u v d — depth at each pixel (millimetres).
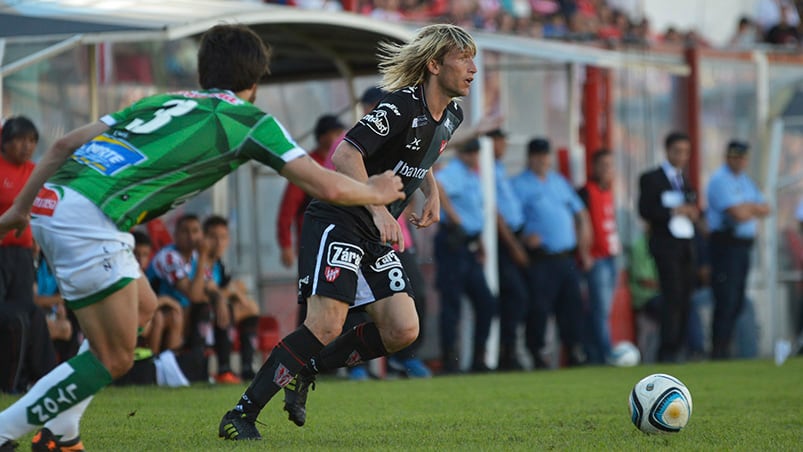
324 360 22062
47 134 39938
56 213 16688
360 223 21312
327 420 25875
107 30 37750
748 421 25859
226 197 47250
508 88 53375
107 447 19891
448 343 47125
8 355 32594
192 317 40469
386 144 21234
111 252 16750
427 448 19859
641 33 70938
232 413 21125
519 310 49719
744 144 55500
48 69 40062
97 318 16891
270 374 20922
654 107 60469
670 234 51438
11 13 39344
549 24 65875
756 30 77438
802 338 62719
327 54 48375
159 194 17016
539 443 20984
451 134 22312
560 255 50531
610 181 54031
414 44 21609
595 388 36906
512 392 35094
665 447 20125
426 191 22984
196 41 45500
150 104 17500
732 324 56281
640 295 56594
